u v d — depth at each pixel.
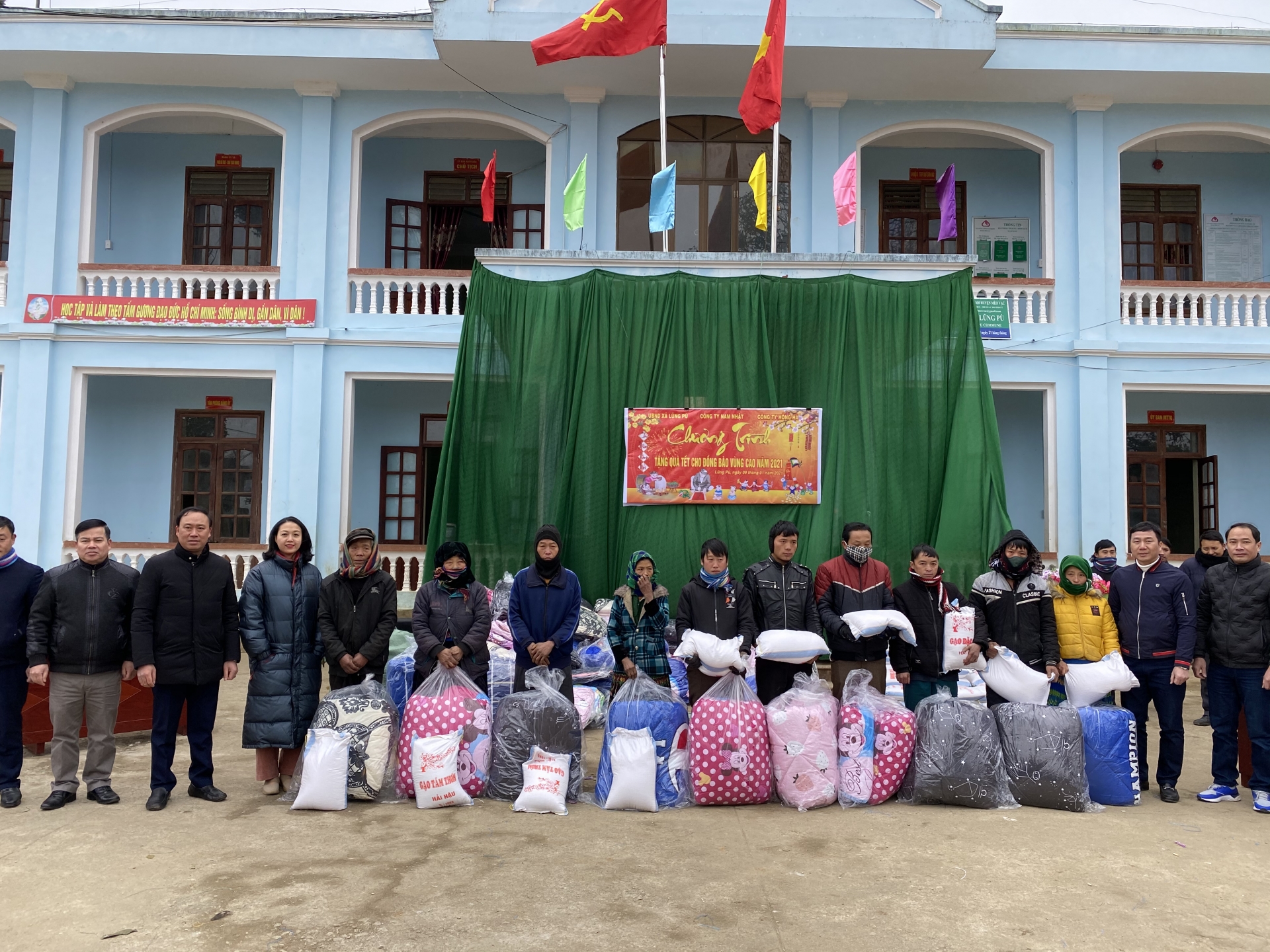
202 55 10.38
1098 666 5.25
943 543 7.66
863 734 4.95
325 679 8.81
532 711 5.06
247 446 12.05
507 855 4.03
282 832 4.38
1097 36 10.37
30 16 10.25
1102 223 10.90
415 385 12.22
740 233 10.94
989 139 11.84
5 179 12.09
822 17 9.98
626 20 9.05
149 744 6.43
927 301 8.05
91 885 3.67
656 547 7.83
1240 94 10.88
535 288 8.07
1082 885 3.74
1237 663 5.05
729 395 7.96
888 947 3.14
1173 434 12.29
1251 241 12.20
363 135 11.19
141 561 10.66
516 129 11.12
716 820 4.63
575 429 7.89
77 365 10.68
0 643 4.86
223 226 12.09
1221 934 3.29
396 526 12.09
